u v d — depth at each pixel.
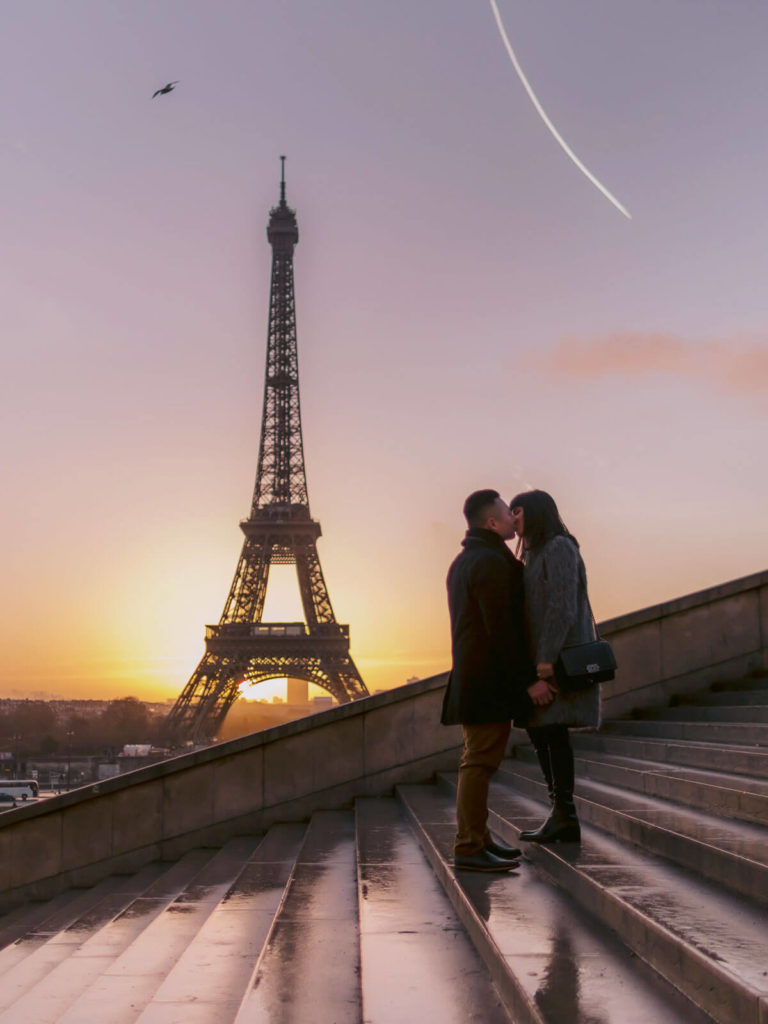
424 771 15.52
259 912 8.59
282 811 15.29
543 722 7.67
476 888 7.04
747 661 15.93
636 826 7.66
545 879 7.35
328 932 7.02
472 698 7.52
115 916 11.00
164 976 7.27
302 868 9.71
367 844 10.44
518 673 7.52
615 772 10.73
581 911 6.35
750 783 8.32
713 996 4.34
